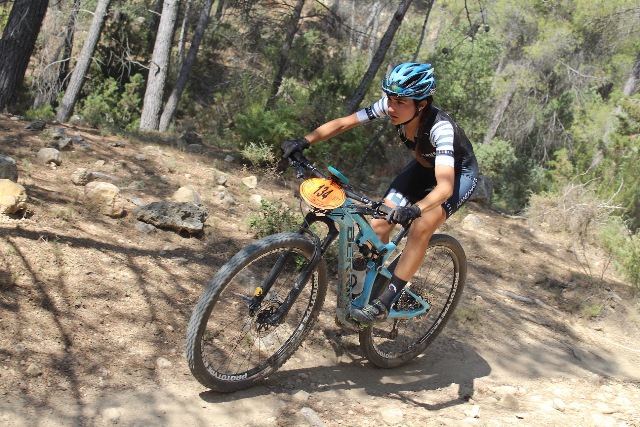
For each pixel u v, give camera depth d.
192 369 3.33
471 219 8.03
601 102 22.52
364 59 24.41
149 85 16.58
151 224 5.27
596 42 22.61
